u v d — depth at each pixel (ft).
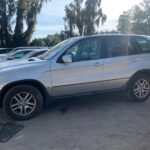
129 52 20.42
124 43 20.40
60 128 15.97
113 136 14.56
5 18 123.75
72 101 21.76
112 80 19.71
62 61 18.22
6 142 14.21
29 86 17.54
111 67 19.54
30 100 17.75
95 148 13.15
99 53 19.45
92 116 18.01
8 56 50.24
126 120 17.07
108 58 19.53
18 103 17.42
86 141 14.01
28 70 17.39
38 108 17.90
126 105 20.40
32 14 127.34
